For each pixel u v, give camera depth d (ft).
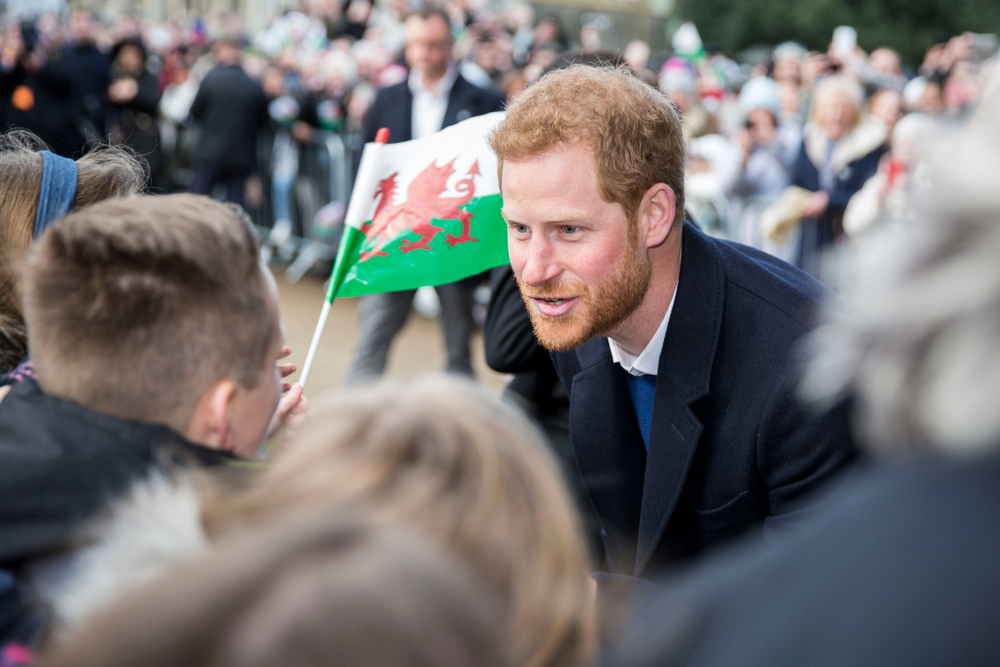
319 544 1.82
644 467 5.60
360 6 33.04
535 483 2.22
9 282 4.66
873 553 2.00
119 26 34.30
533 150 4.47
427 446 2.19
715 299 4.95
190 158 22.84
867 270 2.23
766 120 17.29
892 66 24.43
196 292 3.28
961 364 1.95
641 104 4.54
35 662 2.41
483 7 37.60
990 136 2.05
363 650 1.66
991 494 1.96
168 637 1.69
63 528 3.05
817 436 4.60
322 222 22.12
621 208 4.55
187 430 3.35
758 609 2.08
